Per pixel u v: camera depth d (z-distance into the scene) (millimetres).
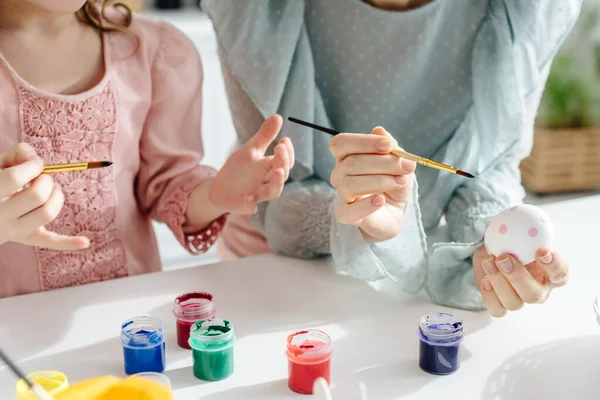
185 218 1030
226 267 966
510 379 686
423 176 1082
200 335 684
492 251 792
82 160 960
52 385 611
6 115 905
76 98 936
